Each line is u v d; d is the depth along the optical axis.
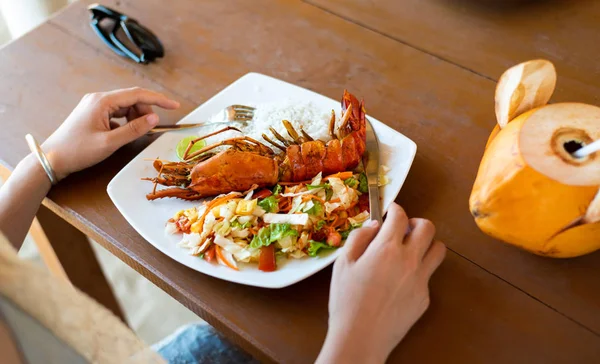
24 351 0.55
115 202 0.81
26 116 0.95
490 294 0.73
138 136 0.87
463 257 0.75
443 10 1.03
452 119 0.89
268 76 0.94
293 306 0.73
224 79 0.97
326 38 1.01
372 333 0.65
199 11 1.07
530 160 0.67
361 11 1.04
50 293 0.55
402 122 0.89
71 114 0.88
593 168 0.67
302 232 0.75
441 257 0.72
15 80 1.00
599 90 0.90
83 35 1.05
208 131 0.88
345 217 0.77
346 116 0.80
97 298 1.23
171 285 0.76
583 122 0.70
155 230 0.78
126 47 1.01
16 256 0.54
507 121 0.75
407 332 0.70
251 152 0.80
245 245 0.75
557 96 0.90
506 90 0.75
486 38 0.98
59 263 1.15
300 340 0.71
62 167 0.84
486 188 0.69
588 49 0.95
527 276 0.74
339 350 0.64
